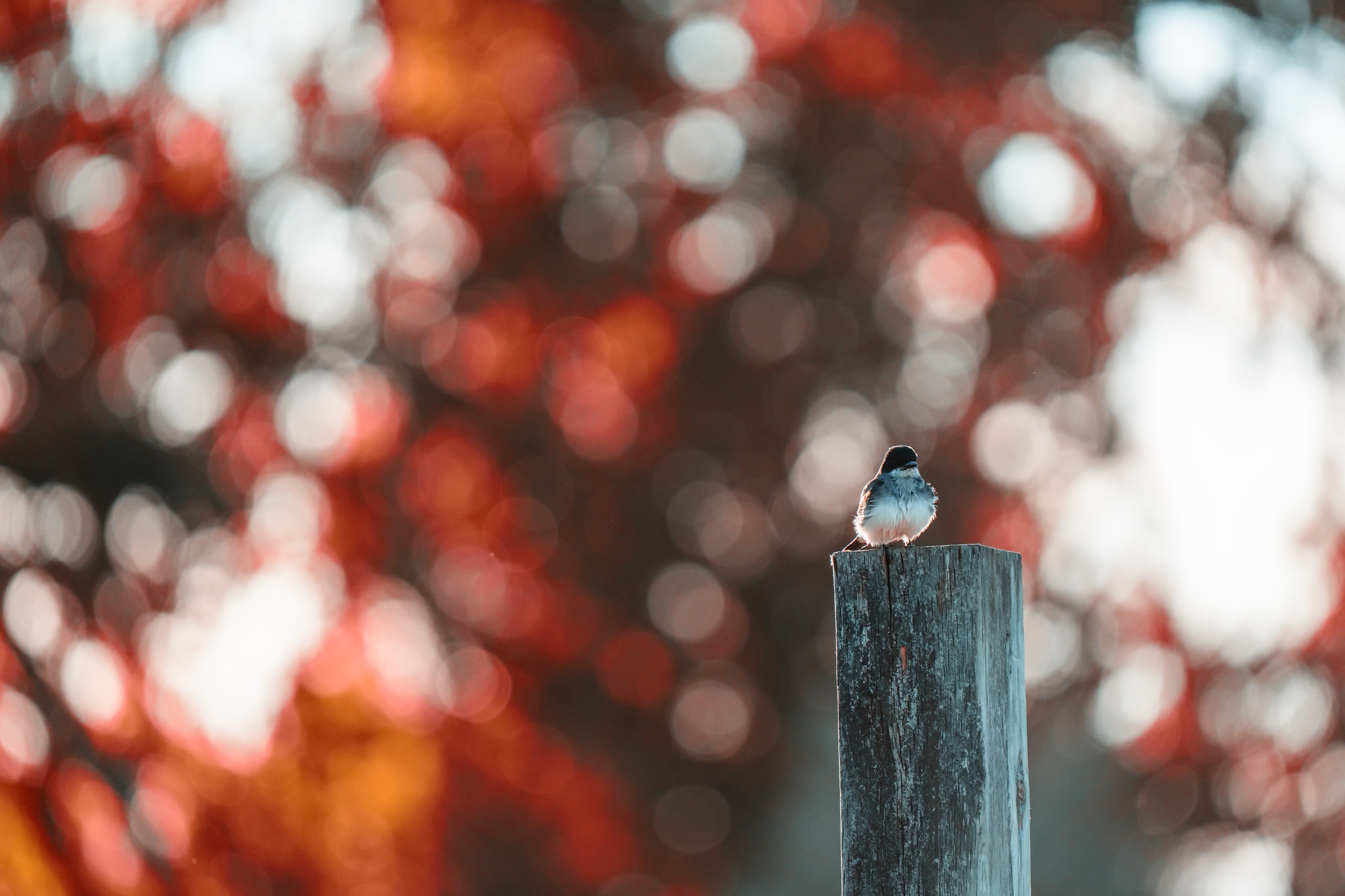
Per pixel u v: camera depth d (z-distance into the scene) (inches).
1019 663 216.1
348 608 801.6
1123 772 944.3
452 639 877.2
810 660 995.3
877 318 966.4
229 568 785.6
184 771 648.4
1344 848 842.8
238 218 797.9
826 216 954.1
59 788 608.4
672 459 948.0
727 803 995.3
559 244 921.5
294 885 697.6
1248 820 879.7
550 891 872.9
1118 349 928.3
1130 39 922.1
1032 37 931.3
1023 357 942.4
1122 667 928.3
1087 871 950.4
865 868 210.7
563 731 929.5
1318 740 840.3
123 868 613.9
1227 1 893.2
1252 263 872.3
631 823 936.9
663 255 938.7
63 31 719.1
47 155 728.3
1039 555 944.9
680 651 968.9
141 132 745.6
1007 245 943.7
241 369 821.9
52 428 761.6
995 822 207.9
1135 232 920.3
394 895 764.6
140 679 664.4
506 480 896.9
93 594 730.8
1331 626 816.3
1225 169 899.4
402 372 874.8
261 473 815.1
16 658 645.3
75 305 759.1
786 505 977.5
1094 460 940.6
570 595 919.0
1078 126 933.8
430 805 797.9
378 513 843.4
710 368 954.7
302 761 737.0
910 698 210.8
